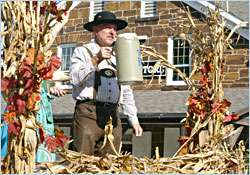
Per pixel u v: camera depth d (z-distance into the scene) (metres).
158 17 12.93
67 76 3.33
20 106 1.88
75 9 14.34
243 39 11.58
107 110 3.37
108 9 13.81
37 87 1.93
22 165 1.90
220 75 2.84
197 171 2.30
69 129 12.13
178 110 10.72
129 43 2.93
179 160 2.31
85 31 14.09
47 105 3.66
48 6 1.93
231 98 10.88
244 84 11.48
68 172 1.93
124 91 3.65
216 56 2.86
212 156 2.44
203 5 12.01
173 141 11.45
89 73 3.20
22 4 1.95
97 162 2.05
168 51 12.66
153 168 2.15
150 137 11.91
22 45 1.94
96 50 3.45
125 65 2.91
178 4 12.68
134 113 3.64
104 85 3.35
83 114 3.30
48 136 2.00
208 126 2.77
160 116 10.32
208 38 2.93
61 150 2.01
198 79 11.92
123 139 12.24
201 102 2.84
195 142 2.84
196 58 2.96
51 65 1.95
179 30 12.42
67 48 14.38
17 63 1.92
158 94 12.15
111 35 3.48
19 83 1.92
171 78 12.38
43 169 2.01
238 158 2.68
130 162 2.08
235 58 11.65
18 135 1.91
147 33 13.05
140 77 2.94
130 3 13.55
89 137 3.26
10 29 1.92
